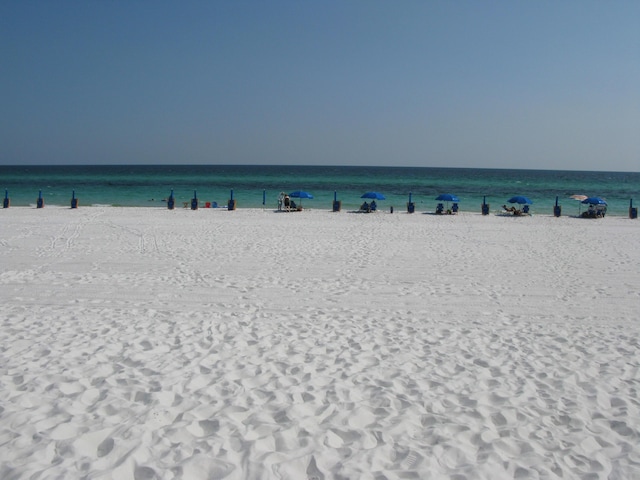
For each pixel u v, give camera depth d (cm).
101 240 1922
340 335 864
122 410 564
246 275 1354
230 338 837
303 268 1459
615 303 1122
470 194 5281
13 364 693
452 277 1370
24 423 528
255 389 633
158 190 5350
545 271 1463
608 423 574
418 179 9125
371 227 2439
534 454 508
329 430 538
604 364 754
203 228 2305
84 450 480
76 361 710
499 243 1988
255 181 7856
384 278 1344
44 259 1541
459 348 813
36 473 438
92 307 1023
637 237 2178
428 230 2353
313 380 665
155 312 992
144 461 466
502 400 624
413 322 957
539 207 3944
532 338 874
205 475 448
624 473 477
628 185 7738
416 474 461
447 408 602
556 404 617
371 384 659
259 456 480
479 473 467
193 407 580
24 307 1011
